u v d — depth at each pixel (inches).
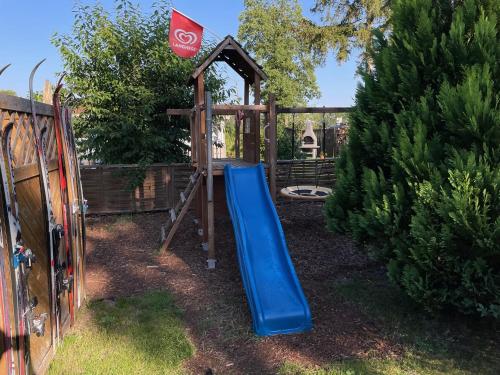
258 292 174.6
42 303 136.9
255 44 896.9
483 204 127.6
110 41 367.9
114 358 142.6
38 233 137.2
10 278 103.4
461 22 144.8
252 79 281.6
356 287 201.3
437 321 164.6
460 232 131.2
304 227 315.9
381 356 143.3
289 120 930.7
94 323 170.1
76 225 181.2
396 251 149.2
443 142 146.5
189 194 278.7
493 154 130.3
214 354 148.5
